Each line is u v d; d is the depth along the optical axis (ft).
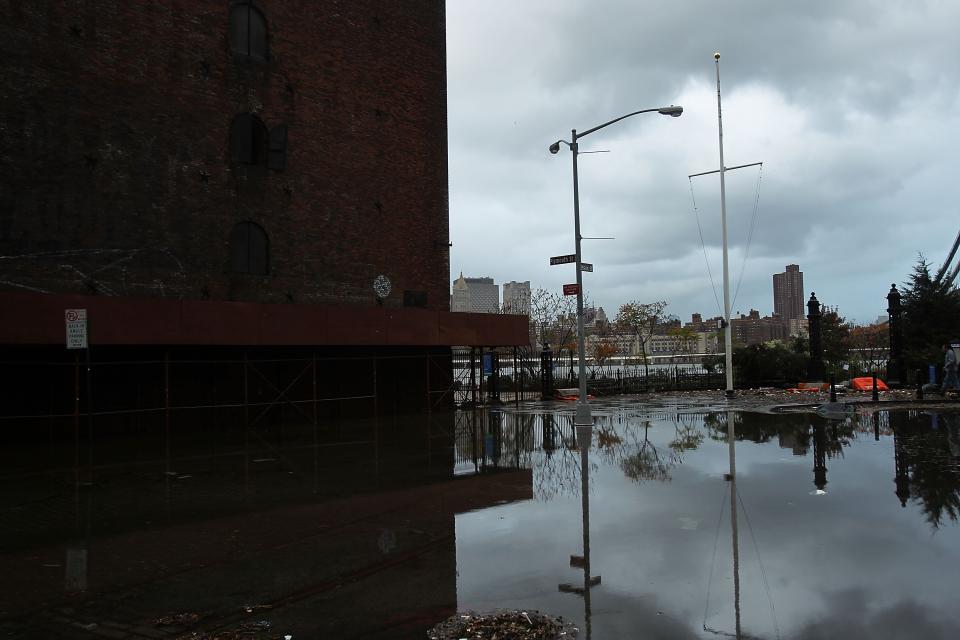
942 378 103.81
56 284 59.52
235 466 45.06
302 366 76.84
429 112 93.76
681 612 17.93
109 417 62.75
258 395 73.05
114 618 18.49
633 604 18.58
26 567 23.26
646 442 53.16
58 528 28.78
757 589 19.57
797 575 20.74
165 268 66.44
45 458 49.49
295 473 42.04
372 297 84.84
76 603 19.70
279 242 75.87
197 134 69.56
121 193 63.82
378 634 16.97
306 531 27.73
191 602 19.63
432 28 94.99
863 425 62.23
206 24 70.85
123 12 64.75
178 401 67.10
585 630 16.87
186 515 30.99
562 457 46.32
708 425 65.31
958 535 24.90
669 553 23.27
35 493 36.50
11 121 57.82
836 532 25.57
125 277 63.67
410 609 18.66
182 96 68.59
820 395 104.68
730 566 21.74
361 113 85.20
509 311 203.72
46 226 59.21
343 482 38.78
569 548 24.20
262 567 22.90
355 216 83.87
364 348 83.15
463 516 29.73
